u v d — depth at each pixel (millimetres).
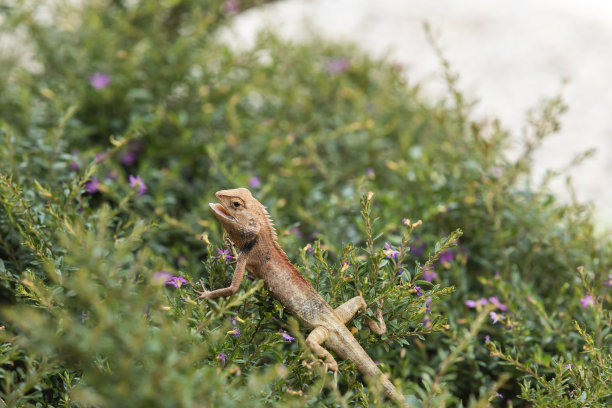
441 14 21234
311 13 19891
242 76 11258
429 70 17906
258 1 13164
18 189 5574
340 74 12633
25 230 5805
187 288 5414
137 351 3303
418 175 8602
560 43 19281
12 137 6910
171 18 12609
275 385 4441
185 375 3467
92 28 10695
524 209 8055
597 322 5957
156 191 8406
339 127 10930
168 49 10898
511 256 7988
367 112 11523
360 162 10516
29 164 7004
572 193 8016
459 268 7289
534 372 6055
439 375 4301
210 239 7516
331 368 4844
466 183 8438
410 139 10938
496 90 17172
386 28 20188
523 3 21938
